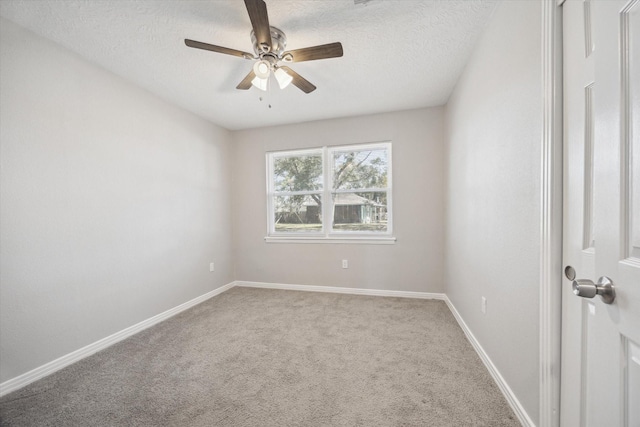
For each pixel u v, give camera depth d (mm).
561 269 1043
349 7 1579
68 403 1490
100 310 2115
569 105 990
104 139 2170
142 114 2520
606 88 643
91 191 2068
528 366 1235
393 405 1430
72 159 1943
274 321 2562
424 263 3174
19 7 1521
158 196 2678
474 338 2000
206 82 2438
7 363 1604
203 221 3291
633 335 581
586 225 908
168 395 1543
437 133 3078
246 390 1575
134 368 1821
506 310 1456
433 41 1897
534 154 1172
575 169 960
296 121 3510
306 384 1619
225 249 3676
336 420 1338
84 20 1643
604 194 655
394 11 1613
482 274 1816
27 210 1696
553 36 1036
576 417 962
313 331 2330
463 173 2264
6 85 1609
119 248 2279
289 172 3711
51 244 1815
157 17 1632
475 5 1568
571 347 991
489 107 1668
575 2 950
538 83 1134
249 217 3787
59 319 1850
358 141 3340
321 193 3568
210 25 1712
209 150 3424
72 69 1950
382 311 2764
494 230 1606
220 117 3324
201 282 3232
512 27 1367
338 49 1661
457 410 1388
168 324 2547
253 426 1312
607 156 644
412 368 1759
